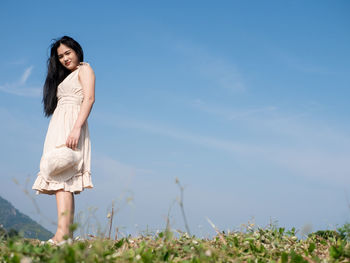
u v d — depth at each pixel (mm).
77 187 3828
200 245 2832
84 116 3926
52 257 2211
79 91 4102
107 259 2314
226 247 2947
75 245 2373
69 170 3803
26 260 2176
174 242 2986
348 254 2762
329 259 2695
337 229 3730
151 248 2646
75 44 4270
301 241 3617
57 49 4230
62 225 3475
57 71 4312
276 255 2998
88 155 4027
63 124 3949
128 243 3061
